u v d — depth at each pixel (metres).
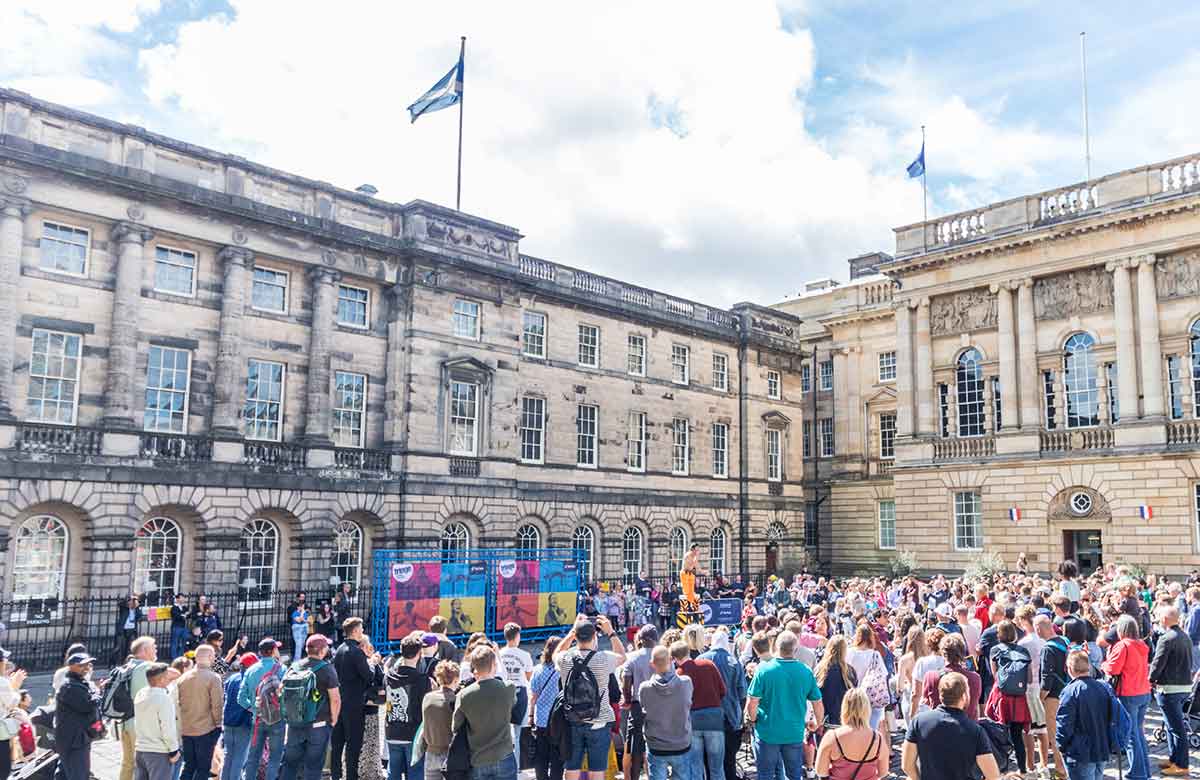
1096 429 41.75
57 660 28.53
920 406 48.47
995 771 8.82
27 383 29.31
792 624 15.41
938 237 48.41
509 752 10.75
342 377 37.44
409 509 37.22
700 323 53.41
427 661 13.38
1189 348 39.62
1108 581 32.31
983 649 16.14
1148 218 40.59
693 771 12.16
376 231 38.47
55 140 30.09
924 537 47.38
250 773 12.96
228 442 33.03
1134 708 13.66
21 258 29.31
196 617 29.94
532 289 44.16
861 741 9.13
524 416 44.19
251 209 34.16
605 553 46.41
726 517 53.25
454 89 41.81
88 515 29.45
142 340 31.89
